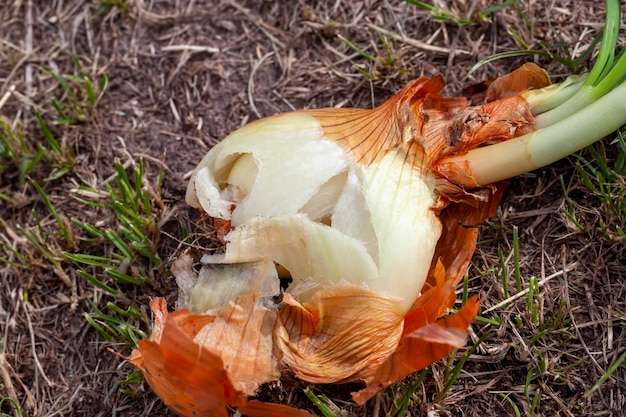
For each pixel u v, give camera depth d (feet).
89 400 1.37
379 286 1.19
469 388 1.29
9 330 1.42
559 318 1.30
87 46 1.60
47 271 1.44
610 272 1.33
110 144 1.52
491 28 1.49
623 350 1.29
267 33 1.56
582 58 1.41
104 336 1.36
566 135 1.27
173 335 1.12
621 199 1.33
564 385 1.29
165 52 1.57
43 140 1.54
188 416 1.19
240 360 1.19
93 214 1.47
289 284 1.23
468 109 1.30
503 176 1.29
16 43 1.61
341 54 1.53
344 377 1.20
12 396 1.37
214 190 1.27
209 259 1.23
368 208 1.20
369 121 1.24
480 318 1.30
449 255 1.28
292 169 1.22
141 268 1.39
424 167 1.25
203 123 1.51
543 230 1.36
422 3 1.48
